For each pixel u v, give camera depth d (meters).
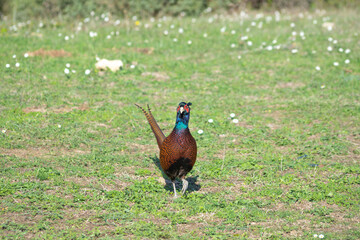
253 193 9.44
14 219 7.79
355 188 9.74
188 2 36.03
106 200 8.80
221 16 33.69
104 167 10.30
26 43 22.94
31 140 11.54
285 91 17.30
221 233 7.79
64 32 26.92
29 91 15.38
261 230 7.95
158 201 8.91
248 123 14.05
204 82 18.31
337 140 12.70
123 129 13.01
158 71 19.62
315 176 10.41
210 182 10.05
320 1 37.56
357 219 8.48
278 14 34.31
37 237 7.27
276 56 22.38
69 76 17.72
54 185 9.20
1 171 9.58
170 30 28.19
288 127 13.74
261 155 11.61
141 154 11.29
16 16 31.62
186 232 7.84
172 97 16.34
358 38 25.44
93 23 29.08
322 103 15.81
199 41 25.42
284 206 9.00
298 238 7.69
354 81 18.30
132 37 25.97
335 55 22.27
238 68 20.44
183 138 8.42
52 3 32.53
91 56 21.03
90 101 15.05
